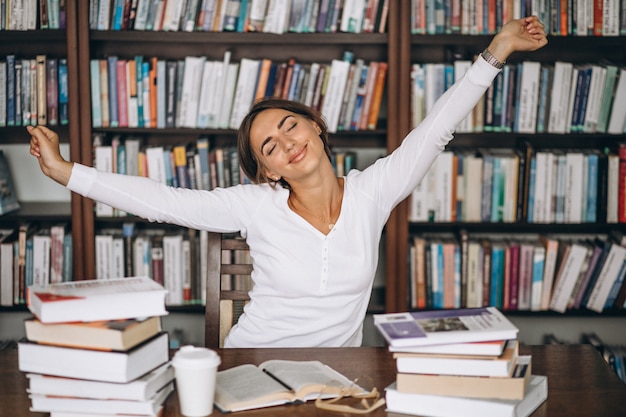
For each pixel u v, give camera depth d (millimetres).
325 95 3246
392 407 1596
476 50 3422
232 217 2193
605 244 3365
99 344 1504
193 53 3461
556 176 3311
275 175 2184
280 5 3156
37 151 2057
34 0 3180
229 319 2254
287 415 1578
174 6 3172
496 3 3191
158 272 3342
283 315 2172
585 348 1932
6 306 3355
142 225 3545
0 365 1852
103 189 2074
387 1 3170
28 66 3225
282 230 2158
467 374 1556
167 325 3557
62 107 3248
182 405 1560
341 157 3350
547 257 3352
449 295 3357
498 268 3352
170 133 3469
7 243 3336
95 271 3312
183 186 3283
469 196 3318
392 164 2197
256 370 1753
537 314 3396
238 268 2299
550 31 3223
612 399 1647
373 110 3271
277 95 3246
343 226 2150
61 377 1530
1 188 3336
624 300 3371
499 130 3279
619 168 3301
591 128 3287
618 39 3227
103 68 3219
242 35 3176
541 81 3256
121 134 3455
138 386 1509
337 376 1728
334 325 2174
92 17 3180
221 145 3422
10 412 1609
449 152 3291
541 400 1632
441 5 3184
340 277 2148
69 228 3432
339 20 3191
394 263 3293
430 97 3248
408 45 3162
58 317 1507
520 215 3322
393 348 1571
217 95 3246
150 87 3238
